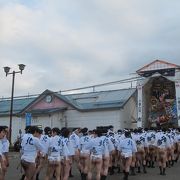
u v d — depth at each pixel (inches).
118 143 665.6
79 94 1889.8
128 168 625.0
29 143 445.7
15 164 969.5
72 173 745.0
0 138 434.9
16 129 1850.4
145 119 1549.0
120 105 1626.5
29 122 1416.1
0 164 437.4
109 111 1653.5
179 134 911.0
